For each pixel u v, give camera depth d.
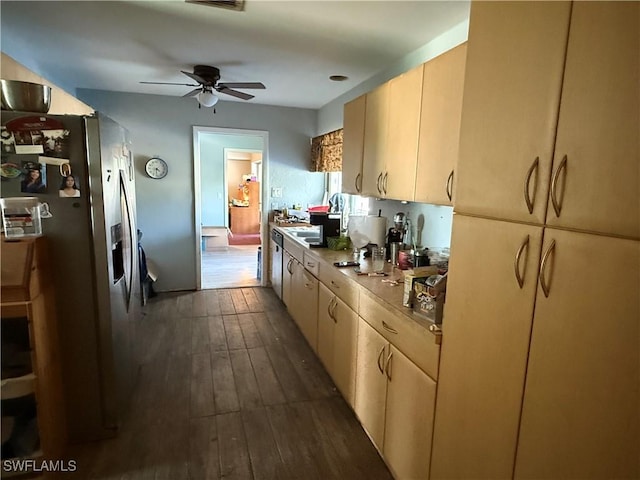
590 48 0.83
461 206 1.27
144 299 4.08
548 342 0.96
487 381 1.17
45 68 3.15
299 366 2.87
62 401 1.92
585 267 0.86
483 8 1.15
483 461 1.20
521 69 1.02
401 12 2.01
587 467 0.87
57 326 1.88
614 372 0.81
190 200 4.51
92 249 1.89
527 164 1.00
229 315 3.88
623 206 0.78
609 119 0.80
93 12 2.10
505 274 1.09
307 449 1.99
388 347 1.76
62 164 1.78
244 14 2.09
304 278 3.21
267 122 4.61
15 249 1.62
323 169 4.39
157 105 4.21
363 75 3.19
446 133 1.74
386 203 3.11
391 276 2.22
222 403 2.37
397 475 1.73
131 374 2.42
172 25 2.26
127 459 1.89
